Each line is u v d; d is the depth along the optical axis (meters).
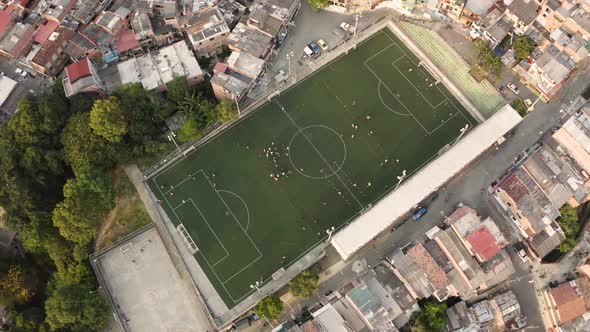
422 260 127.38
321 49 156.12
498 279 127.75
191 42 152.88
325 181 142.12
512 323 130.38
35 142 136.38
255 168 144.12
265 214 139.25
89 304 126.88
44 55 149.88
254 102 150.00
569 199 134.25
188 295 134.00
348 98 151.62
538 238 132.38
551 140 140.12
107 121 131.38
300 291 126.31
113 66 153.12
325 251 134.88
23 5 158.25
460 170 136.75
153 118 144.88
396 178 142.12
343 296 128.50
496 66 146.88
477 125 147.38
